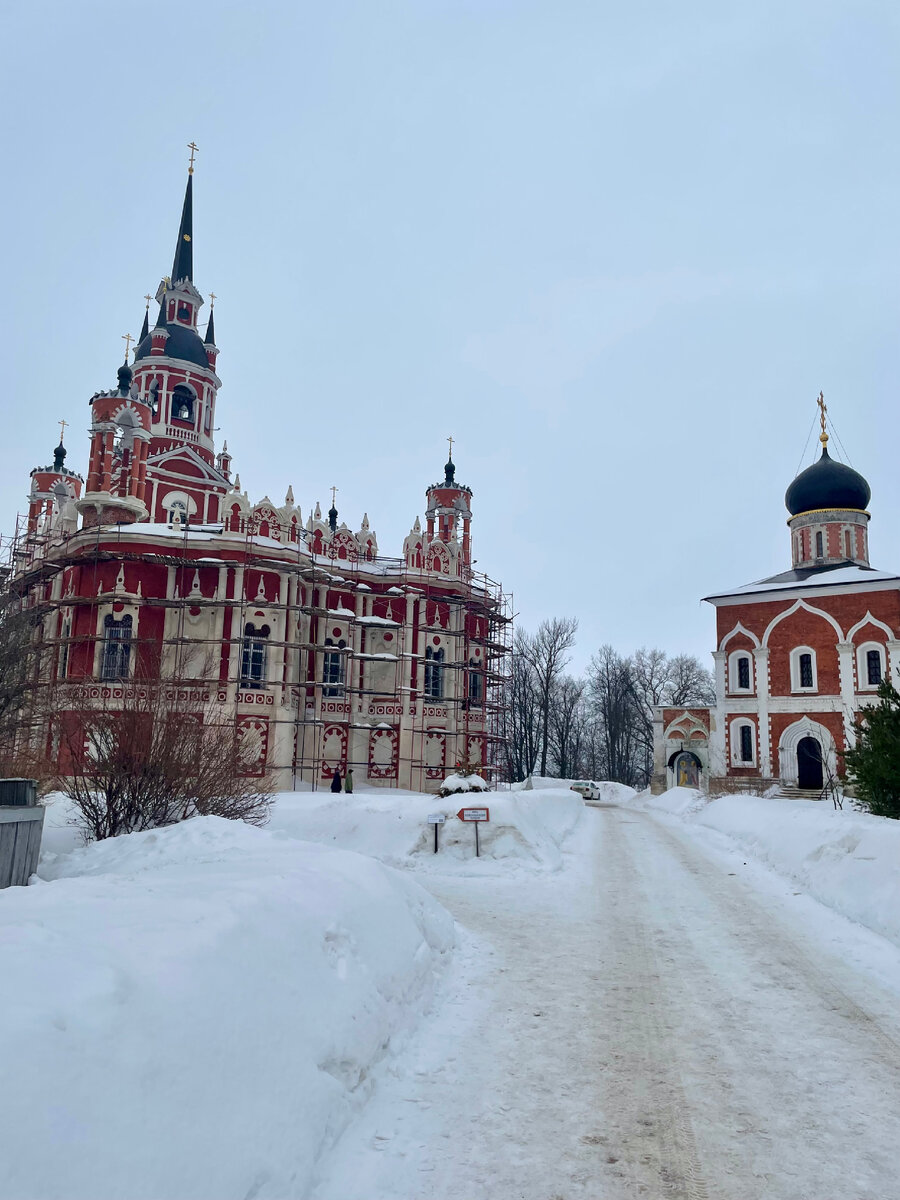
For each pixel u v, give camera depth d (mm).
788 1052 8281
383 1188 5594
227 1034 5613
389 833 22547
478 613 51031
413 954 9906
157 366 56344
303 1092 5930
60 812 19984
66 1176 3893
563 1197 5594
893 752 20500
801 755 49781
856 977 10969
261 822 20609
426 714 46750
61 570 42656
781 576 55219
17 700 23906
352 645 45938
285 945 7270
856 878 15773
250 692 39656
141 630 40094
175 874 9148
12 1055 4160
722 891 17656
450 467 56219
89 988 5000
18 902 6977
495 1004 9766
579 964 11609
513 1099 7117
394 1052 7844
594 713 93625
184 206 65750
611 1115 6848
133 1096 4566
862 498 55844
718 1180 5848
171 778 17906
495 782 50562
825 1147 6352
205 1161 4660
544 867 20250
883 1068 7902
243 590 40750
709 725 56531
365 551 49906
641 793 67312
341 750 44531
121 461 46750
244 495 42156
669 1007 9680
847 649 48562
